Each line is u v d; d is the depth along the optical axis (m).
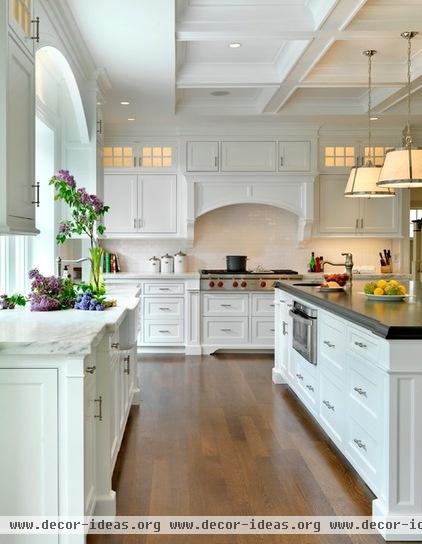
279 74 5.47
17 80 2.63
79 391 2.32
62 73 4.21
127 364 4.22
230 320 7.21
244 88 5.95
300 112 6.62
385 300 3.90
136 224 7.31
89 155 5.02
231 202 7.27
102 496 2.88
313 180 7.29
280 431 4.22
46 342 2.27
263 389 5.48
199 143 7.25
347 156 7.43
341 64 5.41
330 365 3.87
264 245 7.77
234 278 7.17
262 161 7.27
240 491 3.18
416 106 6.55
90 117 4.98
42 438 2.33
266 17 4.09
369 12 3.97
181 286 7.18
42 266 4.80
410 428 2.70
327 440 4.03
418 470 2.69
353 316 3.26
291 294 5.12
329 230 7.46
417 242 7.60
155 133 7.28
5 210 2.47
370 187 4.98
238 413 4.68
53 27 3.53
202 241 7.74
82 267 5.47
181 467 3.52
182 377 5.95
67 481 2.34
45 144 4.75
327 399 3.96
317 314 4.27
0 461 2.33
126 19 3.80
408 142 4.12
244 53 5.17
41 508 2.35
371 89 6.07
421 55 5.17
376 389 2.92
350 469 3.50
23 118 2.73
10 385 2.32
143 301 7.16
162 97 5.86
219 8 4.07
